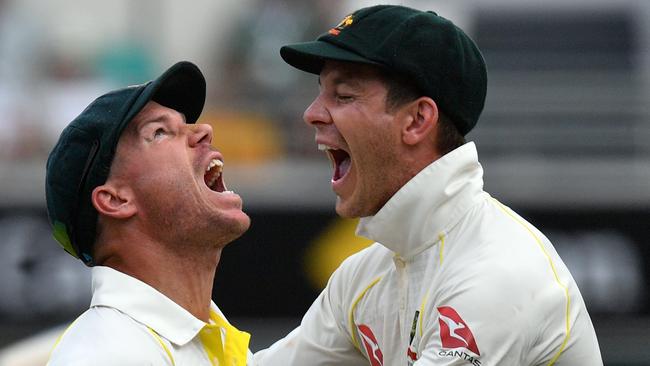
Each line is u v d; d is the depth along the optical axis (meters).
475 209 10.58
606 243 25.05
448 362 9.95
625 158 26.70
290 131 26.69
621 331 24.73
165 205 10.10
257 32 27.14
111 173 10.07
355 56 10.34
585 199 25.28
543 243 10.59
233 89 27.05
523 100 27.31
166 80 10.32
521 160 26.81
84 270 24.89
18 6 29.28
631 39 29.86
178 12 29.28
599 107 27.20
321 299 11.90
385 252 11.34
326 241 25.05
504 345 9.99
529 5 30.19
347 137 10.59
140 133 10.12
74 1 29.45
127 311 9.78
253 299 24.91
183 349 9.90
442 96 10.54
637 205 25.14
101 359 9.34
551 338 10.23
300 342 11.92
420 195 10.49
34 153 27.17
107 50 28.94
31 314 24.77
